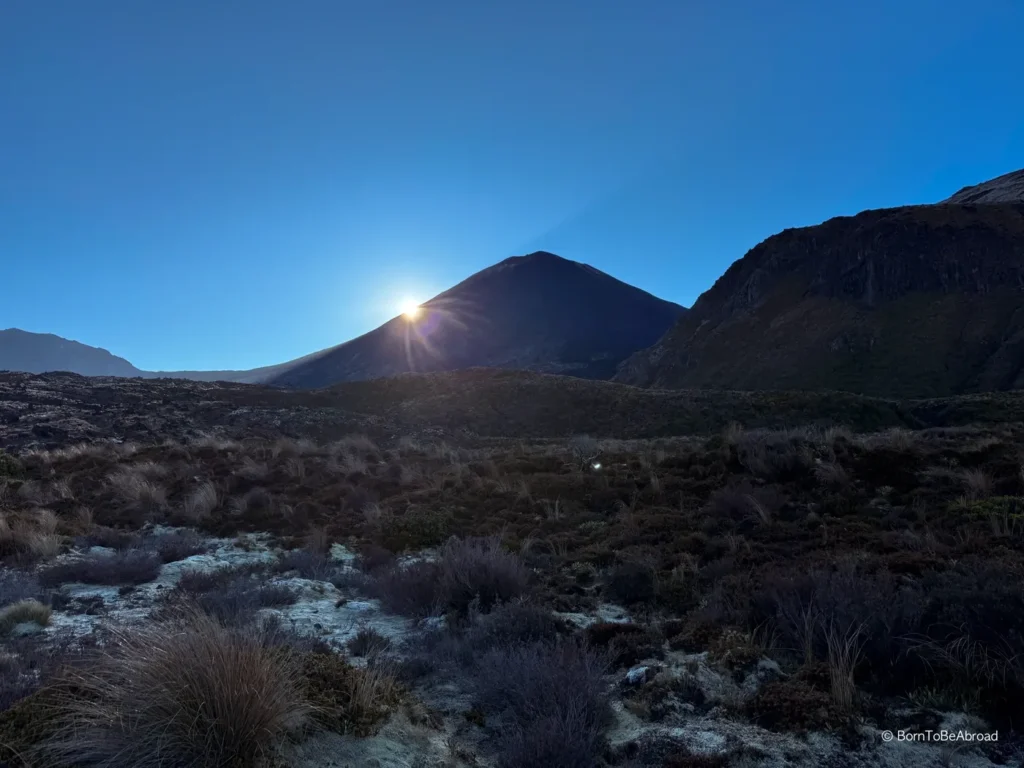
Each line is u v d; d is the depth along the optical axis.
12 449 29.20
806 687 4.43
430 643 5.84
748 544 7.97
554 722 3.91
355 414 51.72
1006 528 7.26
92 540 10.86
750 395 53.12
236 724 3.34
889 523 8.25
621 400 54.81
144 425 39.25
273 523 12.13
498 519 11.14
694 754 3.86
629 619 6.49
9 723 3.48
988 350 82.56
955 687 4.36
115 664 3.70
